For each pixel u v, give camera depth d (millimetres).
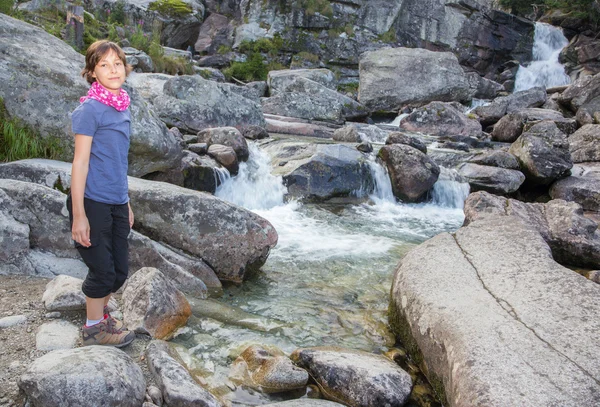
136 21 18000
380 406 2918
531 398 2418
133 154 6258
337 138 11680
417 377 3340
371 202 8773
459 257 4152
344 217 7832
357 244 6391
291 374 3109
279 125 12289
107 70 2686
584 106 13648
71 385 2316
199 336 3604
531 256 4125
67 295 3359
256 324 3941
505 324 3068
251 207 7805
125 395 2432
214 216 4703
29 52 5855
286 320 4090
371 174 8914
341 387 3041
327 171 8508
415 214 8461
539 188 9891
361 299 4656
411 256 4270
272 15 20203
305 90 15609
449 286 3650
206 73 16312
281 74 16406
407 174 8883
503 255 4156
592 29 23406
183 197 4672
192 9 19109
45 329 3088
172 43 19188
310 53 20172
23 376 2383
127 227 3014
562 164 9461
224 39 20281
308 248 6078
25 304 3404
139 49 14781
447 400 2902
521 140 10188
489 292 3527
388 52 17719
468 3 22391
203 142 8695
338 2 20594
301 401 2795
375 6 20969
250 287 4754
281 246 6082
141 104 6367
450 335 3047
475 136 13922
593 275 5203
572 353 2771
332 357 3234
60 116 5801
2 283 3729
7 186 4070
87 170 2643
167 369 2822
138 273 3736
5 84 5629
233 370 3221
